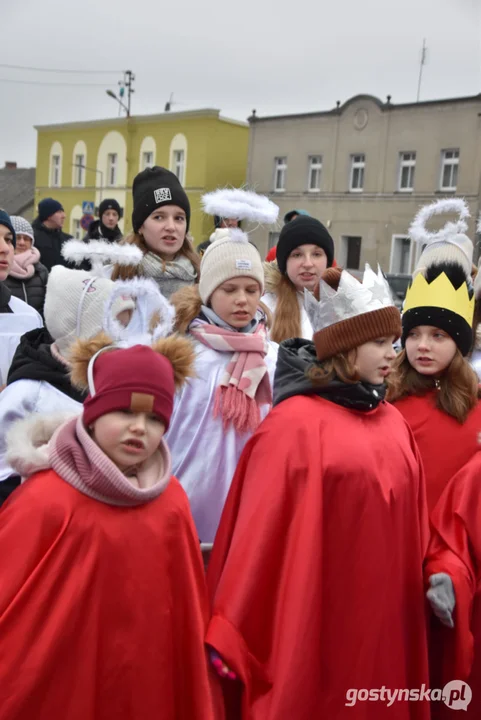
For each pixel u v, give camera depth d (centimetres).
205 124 3372
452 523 285
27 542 200
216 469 286
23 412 276
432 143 2811
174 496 225
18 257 557
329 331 257
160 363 214
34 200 4416
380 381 264
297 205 3228
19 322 400
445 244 467
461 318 312
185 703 217
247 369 296
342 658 239
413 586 263
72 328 282
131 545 208
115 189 3797
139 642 207
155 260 381
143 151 3656
